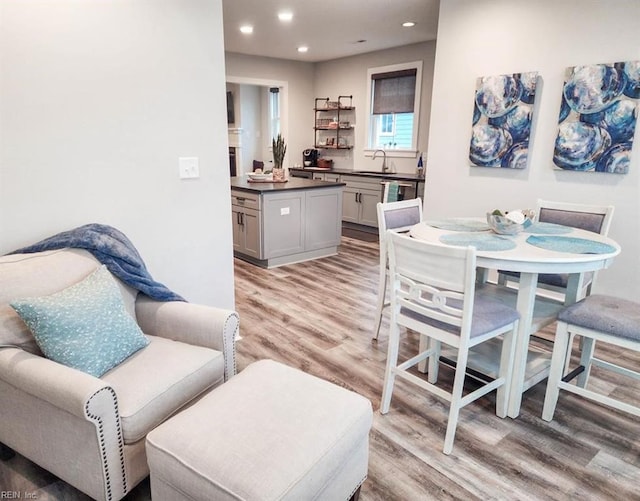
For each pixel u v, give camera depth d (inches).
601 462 72.4
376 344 114.2
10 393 61.2
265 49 256.5
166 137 94.2
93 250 75.7
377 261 195.0
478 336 73.2
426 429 80.3
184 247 102.3
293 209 184.9
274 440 49.5
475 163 154.8
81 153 82.6
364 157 279.4
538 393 93.4
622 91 119.6
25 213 77.7
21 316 60.2
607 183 126.8
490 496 64.9
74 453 56.7
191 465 47.2
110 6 81.9
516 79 139.9
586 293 107.4
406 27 203.5
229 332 73.7
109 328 65.7
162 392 61.4
